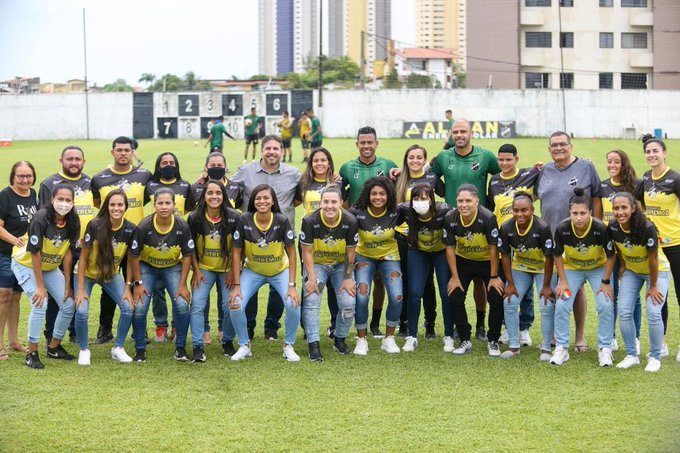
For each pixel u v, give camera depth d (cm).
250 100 4619
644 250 790
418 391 737
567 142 870
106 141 4419
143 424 654
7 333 938
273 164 938
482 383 761
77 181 880
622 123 4547
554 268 853
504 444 614
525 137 4531
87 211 872
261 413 680
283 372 798
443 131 4459
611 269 813
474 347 902
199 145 3778
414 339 888
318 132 2841
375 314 959
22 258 805
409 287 887
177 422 659
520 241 834
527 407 693
